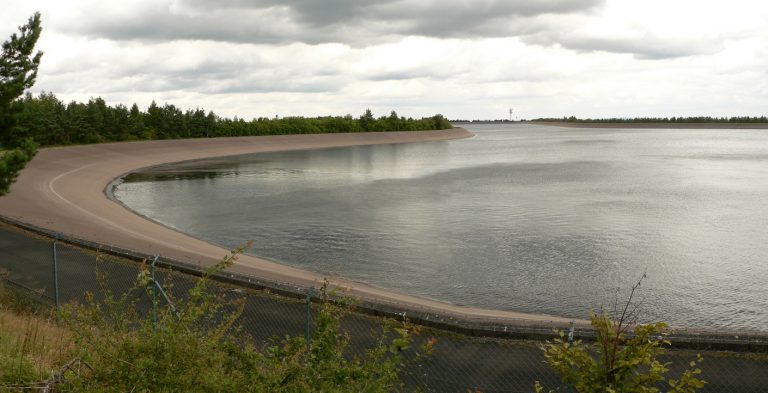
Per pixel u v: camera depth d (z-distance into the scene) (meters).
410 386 9.64
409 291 24.55
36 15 18.80
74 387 6.10
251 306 13.95
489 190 61.62
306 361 6.80
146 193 62.72
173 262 17.77
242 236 37.53
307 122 189.50
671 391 5.54
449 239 35.28
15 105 18.78
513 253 31.34
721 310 22.09
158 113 135.25
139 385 6.00
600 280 26.12
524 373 9.99
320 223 41.59
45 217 34.94
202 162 110.44
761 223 40.22
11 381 7.25
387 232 37.78
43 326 11.53
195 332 7.02
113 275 17.03
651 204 49.59
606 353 5.71
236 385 6.35
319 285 21.53
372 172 86.81
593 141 198.38
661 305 22.64
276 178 78.19
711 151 132.88
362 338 11.62
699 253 31.23
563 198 54.00
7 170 17.62
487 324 11.45
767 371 9.59
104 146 103.69
